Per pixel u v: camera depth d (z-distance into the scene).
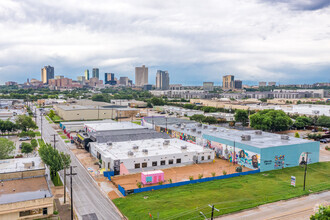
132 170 77.06
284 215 51.91
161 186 65.12
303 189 64.88
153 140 102.12
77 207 55.44
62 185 67.62
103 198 60.06
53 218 50.28
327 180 72.75
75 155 96.50
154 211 52.41
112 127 130.50
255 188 65.50
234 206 55.03
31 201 48.75
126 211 52.75
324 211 40.25
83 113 190.25
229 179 72.25
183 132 116.25
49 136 132.50
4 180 59.59
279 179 72.62
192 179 69.19
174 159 84.50
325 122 159.00
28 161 71.69
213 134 103.50
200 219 49.38
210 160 90.44
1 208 46.34
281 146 83.25
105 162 77.56
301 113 193.50
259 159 79.94
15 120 140.12
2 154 77.38
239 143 87.31
